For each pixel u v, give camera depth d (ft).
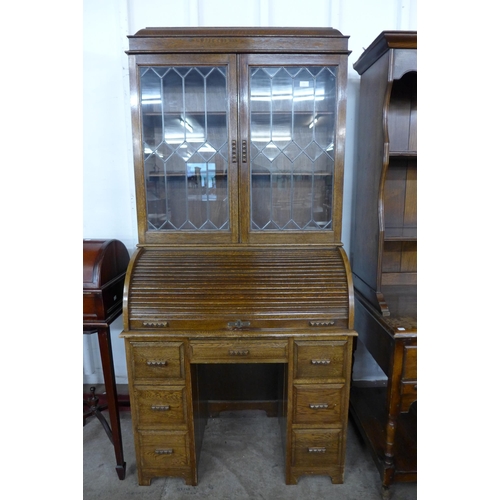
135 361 4.37
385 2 5.63
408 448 4.82
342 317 4.29
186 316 4.27
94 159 6.04
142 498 4.55
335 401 4.48
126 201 6.18
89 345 6.56
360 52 5.77
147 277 4.46
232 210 4.74
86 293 4.46
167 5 5.58
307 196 4.88
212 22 5.62
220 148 4.73
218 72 4.53
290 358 4.36
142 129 4.57
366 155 5.14
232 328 4.28
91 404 5.21
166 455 4.64
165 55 4.37
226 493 4.62
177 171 4.81
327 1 5.59
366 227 5.14
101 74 5.77
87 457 5.29
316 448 4.61
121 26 5.61
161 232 4.80
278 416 5.96
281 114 4.69
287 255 4.71
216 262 4.62
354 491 4.64
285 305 4.30
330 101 4.63
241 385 6.11
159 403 4.47
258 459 5.20
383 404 5.75
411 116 5.32
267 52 4.36
